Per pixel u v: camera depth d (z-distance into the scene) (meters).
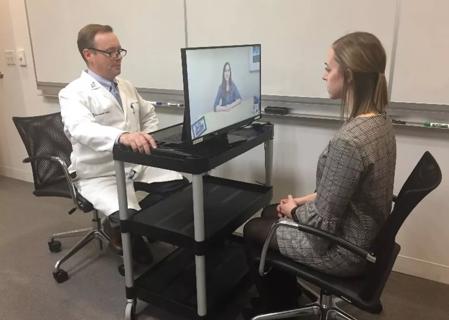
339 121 2.12
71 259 2.38
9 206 3.13
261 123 2.00
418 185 1.23
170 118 2.73
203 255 1.55
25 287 2.12
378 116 1.28
